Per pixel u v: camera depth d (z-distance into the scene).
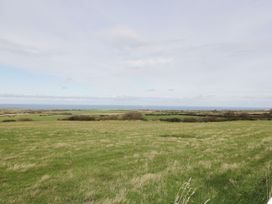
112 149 21.00
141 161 15.74
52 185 10.94
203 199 8.21
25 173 13.43
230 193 8.75
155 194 8.68
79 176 12.34
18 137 29.16
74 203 8.57
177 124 57.97
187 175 11.30
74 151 20.12
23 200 9.12
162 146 22.47
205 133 34.25
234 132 34.41
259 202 7.81
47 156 18.03
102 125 54.31
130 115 85.25
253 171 11.65
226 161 14.47
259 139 25.16
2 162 15.91
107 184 10.55
